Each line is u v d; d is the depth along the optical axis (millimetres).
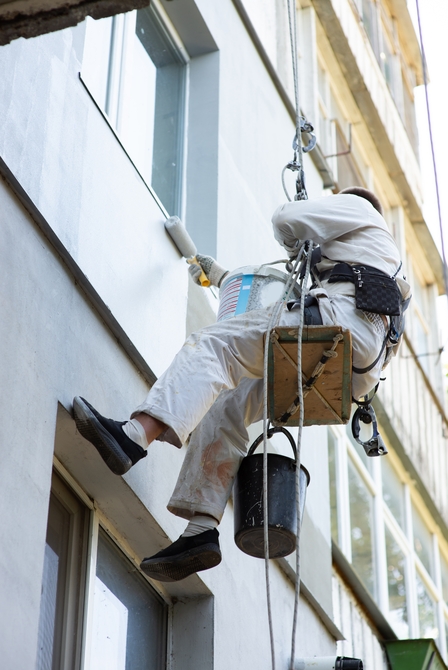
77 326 4652
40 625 4355
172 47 7578
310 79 11305
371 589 9219
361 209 4785
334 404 4508
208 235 6883
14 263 4234
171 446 5371
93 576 4746
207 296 6254
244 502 4559
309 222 4672
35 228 4484
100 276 4906
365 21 14469
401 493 11109
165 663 5305
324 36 12227
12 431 3912
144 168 6660
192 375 4234
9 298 4121
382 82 13859
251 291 4980
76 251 4727
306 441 7832
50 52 4922
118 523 5031
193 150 7309
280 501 4531
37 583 3807
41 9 3213
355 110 13117
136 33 7055
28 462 3961
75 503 4828
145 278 5395
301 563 6891
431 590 11047
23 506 3848
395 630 9328
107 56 6312
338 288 4547
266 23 9484
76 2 3191
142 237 5492
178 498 4496
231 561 5809
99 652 4754
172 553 4355
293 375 4352
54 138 4762
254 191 7859
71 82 5074
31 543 3836
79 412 4023
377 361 4504
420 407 11852
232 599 5684
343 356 4258
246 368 4434
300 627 6672
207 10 7711
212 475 4551
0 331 3998
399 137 14078
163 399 4141
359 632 8375
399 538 10516
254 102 8367
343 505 9047
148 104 6953
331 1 11914
